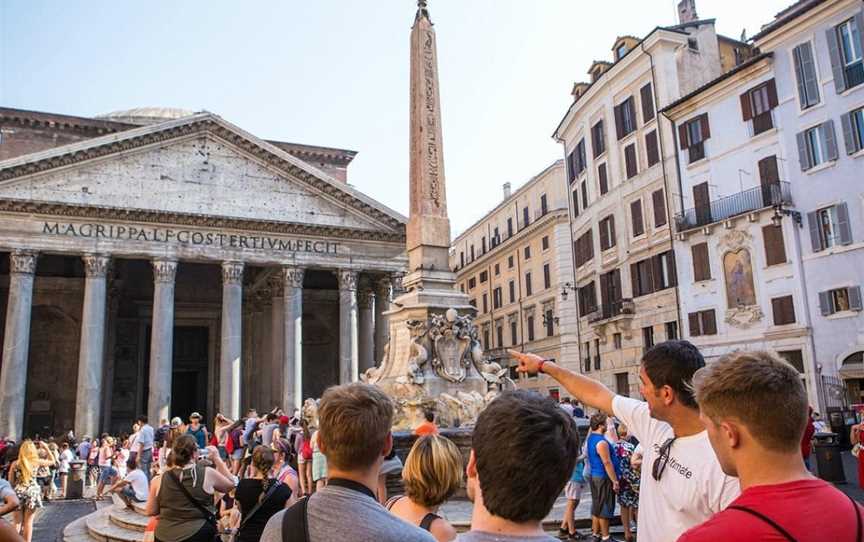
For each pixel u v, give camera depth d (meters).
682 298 30.34
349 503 2.54
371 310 45.28
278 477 7.23
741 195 28.08
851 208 24.27
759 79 27.70
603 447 8.84
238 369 36.84
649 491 3.23
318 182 40.53
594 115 38.06
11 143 42.53
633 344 33.75
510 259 53.97
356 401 2.77
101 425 40.53
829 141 25.02
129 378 44.47
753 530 1.83
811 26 25.77
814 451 15.91
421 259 12.41
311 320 51.44
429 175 12.82
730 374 2.12
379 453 2.77
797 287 25.67
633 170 34.16
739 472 2.09
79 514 17.39
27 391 40.75
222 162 38.72
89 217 34.81
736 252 28.02
